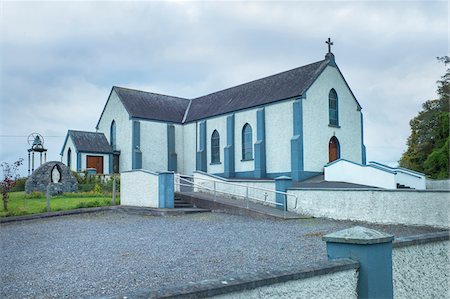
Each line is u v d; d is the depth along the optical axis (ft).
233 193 81.82
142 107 140.56
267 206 71.20
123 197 78.23
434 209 50.26
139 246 40.70
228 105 131.13
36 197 86.89
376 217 55.62
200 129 136.67
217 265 31.55
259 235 46.60
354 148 118.42
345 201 59.36
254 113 118.01
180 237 45.93
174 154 139.95
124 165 136.15
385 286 15.07
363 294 14.55
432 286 18.85
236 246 39.73
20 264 33.76
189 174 140.15
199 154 134.51
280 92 114.62
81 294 24.90
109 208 71.97
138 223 58.54
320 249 37.04
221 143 128.77
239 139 122.31
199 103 150.51
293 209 66.39
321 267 13.60
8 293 25.49
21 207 72.33
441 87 152.46
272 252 36.27
